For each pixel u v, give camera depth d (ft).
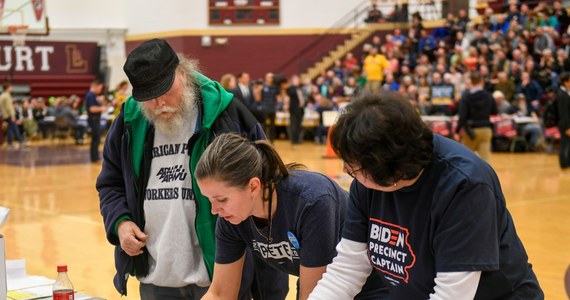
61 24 78.43
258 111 46.80
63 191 34.27
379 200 6.45
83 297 9.14
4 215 8.22
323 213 7.32
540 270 18.13
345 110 5.76
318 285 7.01
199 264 9.12
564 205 28.17
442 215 5.86
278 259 7.91
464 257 5.76
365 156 5.55
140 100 8.54
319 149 54.75
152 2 77.66
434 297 5.91
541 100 51.93
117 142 9.44
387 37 69.72
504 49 59.21
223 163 6.88
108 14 79.87
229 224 7.79
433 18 77.56
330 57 75.82
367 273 6.96
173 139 9.12
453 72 55.93
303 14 76.64
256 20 76.23
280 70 76.69
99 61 77.82
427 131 5.69
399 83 61.00
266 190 7.32
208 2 75.51
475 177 5.78
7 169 44.21
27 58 73.56
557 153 50.19
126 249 9.16
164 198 9.11
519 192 31.68
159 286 9.34
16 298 9.02
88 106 47.70
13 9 48.91
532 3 67.62
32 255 20.53
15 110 65.67
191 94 8.93
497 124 50.31
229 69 76.48
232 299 8.22
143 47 8.61
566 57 55.47
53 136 66.28
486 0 74.08
